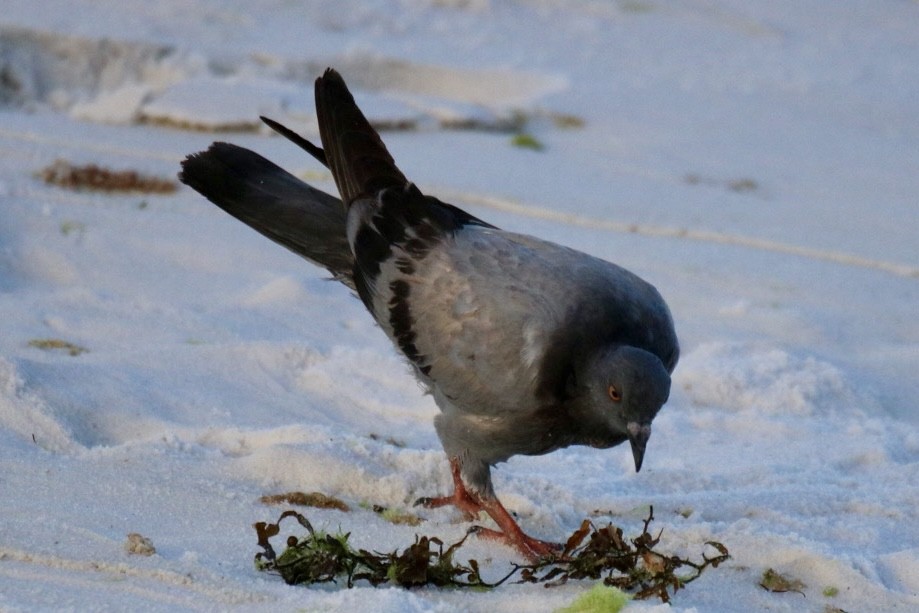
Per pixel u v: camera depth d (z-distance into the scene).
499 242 9.64
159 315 13.06
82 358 11.72
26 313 12.76
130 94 19.44
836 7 27.16
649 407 8.67
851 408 12.34
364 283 10.03
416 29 23.78
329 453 9.97
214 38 21.75
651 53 24.00
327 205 10.59
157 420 10.77
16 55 20.38
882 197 18.44
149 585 7.64
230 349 12.14
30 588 7.50
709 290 15.04
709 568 8.80
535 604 7.86
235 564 8.15
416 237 9.83
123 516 8.79
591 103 21.34
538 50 23.48
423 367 9.59
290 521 9.09
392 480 9.82
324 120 10.40
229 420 11.02
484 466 9.55
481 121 20.30
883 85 23.11
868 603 8.45
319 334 13.20
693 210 17.50
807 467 10.91
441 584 8.25
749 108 21.72
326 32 22.86
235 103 19.36
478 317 9.27
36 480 9.28
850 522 9.85
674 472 10.62
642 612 7.61
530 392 9.08
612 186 18.16
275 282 14.09
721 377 12.46
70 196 16.27
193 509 9.10
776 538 9.04
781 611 8.32
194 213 16.19
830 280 15.69
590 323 9.00
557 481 10.45
